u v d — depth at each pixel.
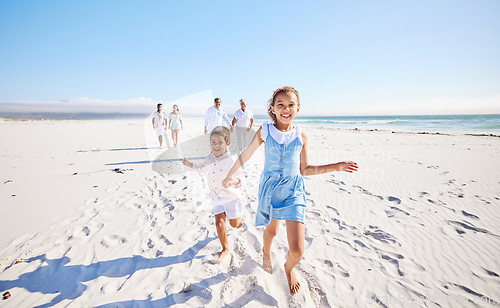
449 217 3.22
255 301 1.82
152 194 4.18
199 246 2.59
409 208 3.54
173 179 5.00
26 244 2.65
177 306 1.78
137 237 2.80
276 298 1.87
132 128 20.86
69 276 2.15
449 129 20.39
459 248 2.52
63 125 24.47
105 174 5.49
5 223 3.12
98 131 17.92
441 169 5.82
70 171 5.78
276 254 2.44
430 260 2.33
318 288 1.99
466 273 2.15
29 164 6.52
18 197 4.03
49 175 5.41
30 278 2.13
